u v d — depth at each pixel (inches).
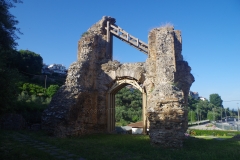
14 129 707.4
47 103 1051.3
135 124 1234.0
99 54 773.9
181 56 628.1
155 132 428.8
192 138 603.5
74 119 561.3
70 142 450.9
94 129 690.2
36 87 1353.3
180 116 423.2
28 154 337.4
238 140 557.9
